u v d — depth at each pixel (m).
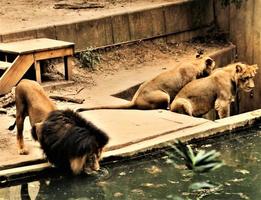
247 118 8.88
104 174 7.30
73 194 6.89
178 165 7.58
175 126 8.48
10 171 7.13
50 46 10.29
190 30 13.61
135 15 12.69
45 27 11.54
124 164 7.64
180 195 6.77
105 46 12.25
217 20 13.86
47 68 11.02
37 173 7.22
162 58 12.58
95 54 11.99
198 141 8.35
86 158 6.92
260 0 12.70
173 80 9.89
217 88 9.69
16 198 6.80
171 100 9.92
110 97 9.99
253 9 12.91
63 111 7.12
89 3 13.68
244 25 13.18
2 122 8.69
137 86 10.83
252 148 8.27
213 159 4.54
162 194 6.81
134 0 14.11
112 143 7.80
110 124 8.59
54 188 7.02
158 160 7.77
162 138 8.08
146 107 9.63
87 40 12.00
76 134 6.90
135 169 7.51
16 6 14.08
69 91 10.29
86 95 10.11
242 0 13.11
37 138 7.27
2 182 7.09
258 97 12.81
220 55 12.96
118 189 6.95
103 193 6.86
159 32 13.09
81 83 10.77
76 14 12.80
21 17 12.77
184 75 9.95
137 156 7.75
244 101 12.58
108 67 11.87
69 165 7.01
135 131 8.27
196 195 6.78
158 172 7.41
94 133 6.97
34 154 7.52
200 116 9.87
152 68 11.93
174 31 13.32
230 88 9.73
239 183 7.09
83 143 6.85
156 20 13.02
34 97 7.46
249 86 9.75
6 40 11.09
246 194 6.80
